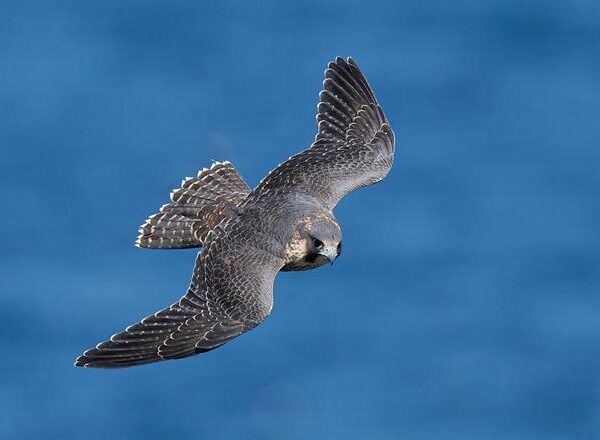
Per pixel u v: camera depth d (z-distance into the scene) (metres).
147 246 17.58
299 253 16.23
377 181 17.55
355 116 18.39
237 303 15.57
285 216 16.39
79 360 15.08
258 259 16.05
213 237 16.31
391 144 18.12
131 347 15.25
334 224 16.42
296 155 17.69
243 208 16.70
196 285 15.91
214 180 17.95
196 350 15.21
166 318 15.55
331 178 17.31
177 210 17.75
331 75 18.61
